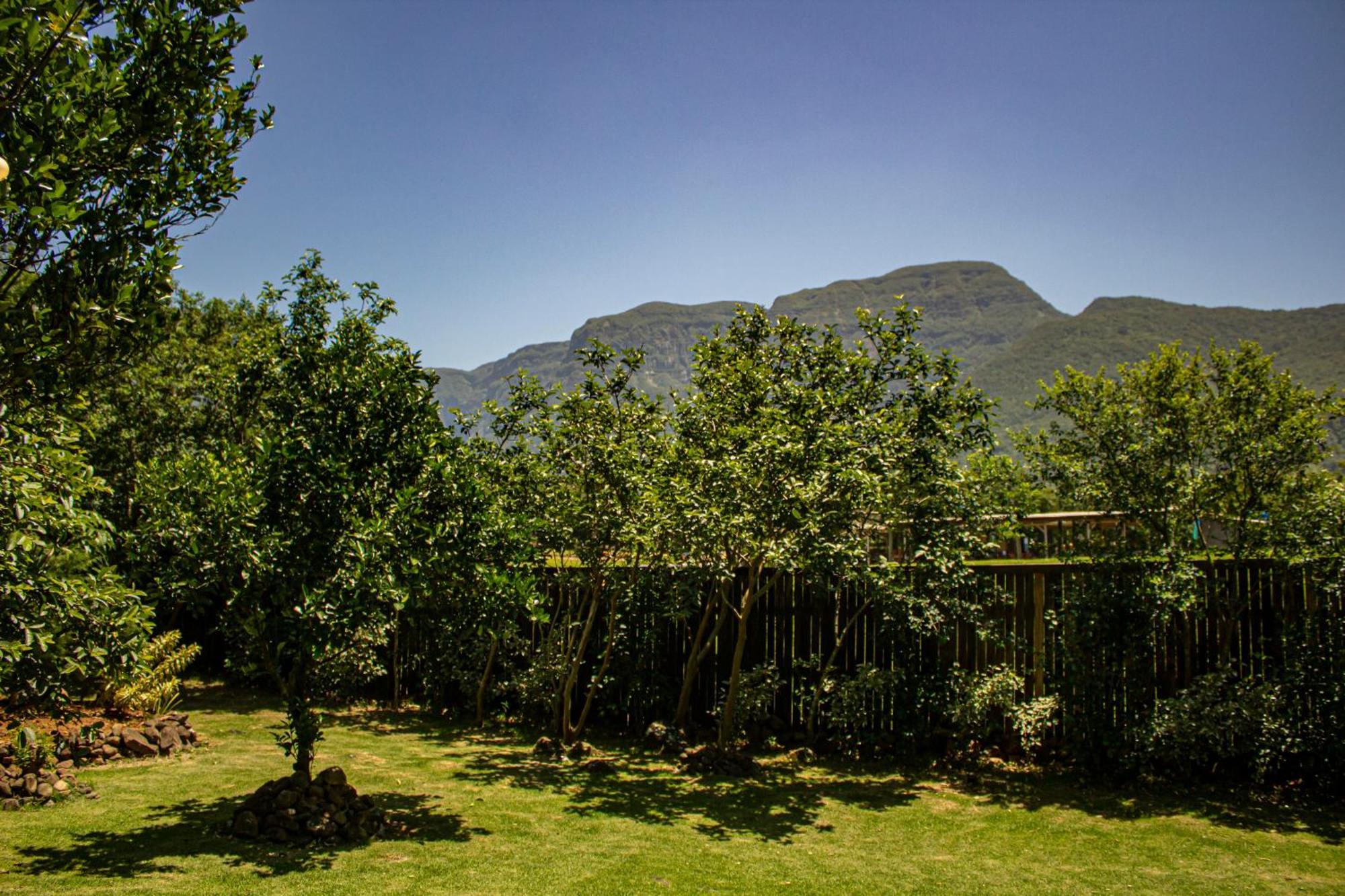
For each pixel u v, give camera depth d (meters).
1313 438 9.88
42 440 4.60
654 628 10.49
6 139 3.50
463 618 6.62
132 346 4.19
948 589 8.94
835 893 4.97
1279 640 7.53
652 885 5.00
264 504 5.64
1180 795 7.40
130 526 12.79
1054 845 6.04
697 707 10.57
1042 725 8.34
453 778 7.76
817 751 9.33
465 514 6.03
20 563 4.13
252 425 11.73
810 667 9.84
